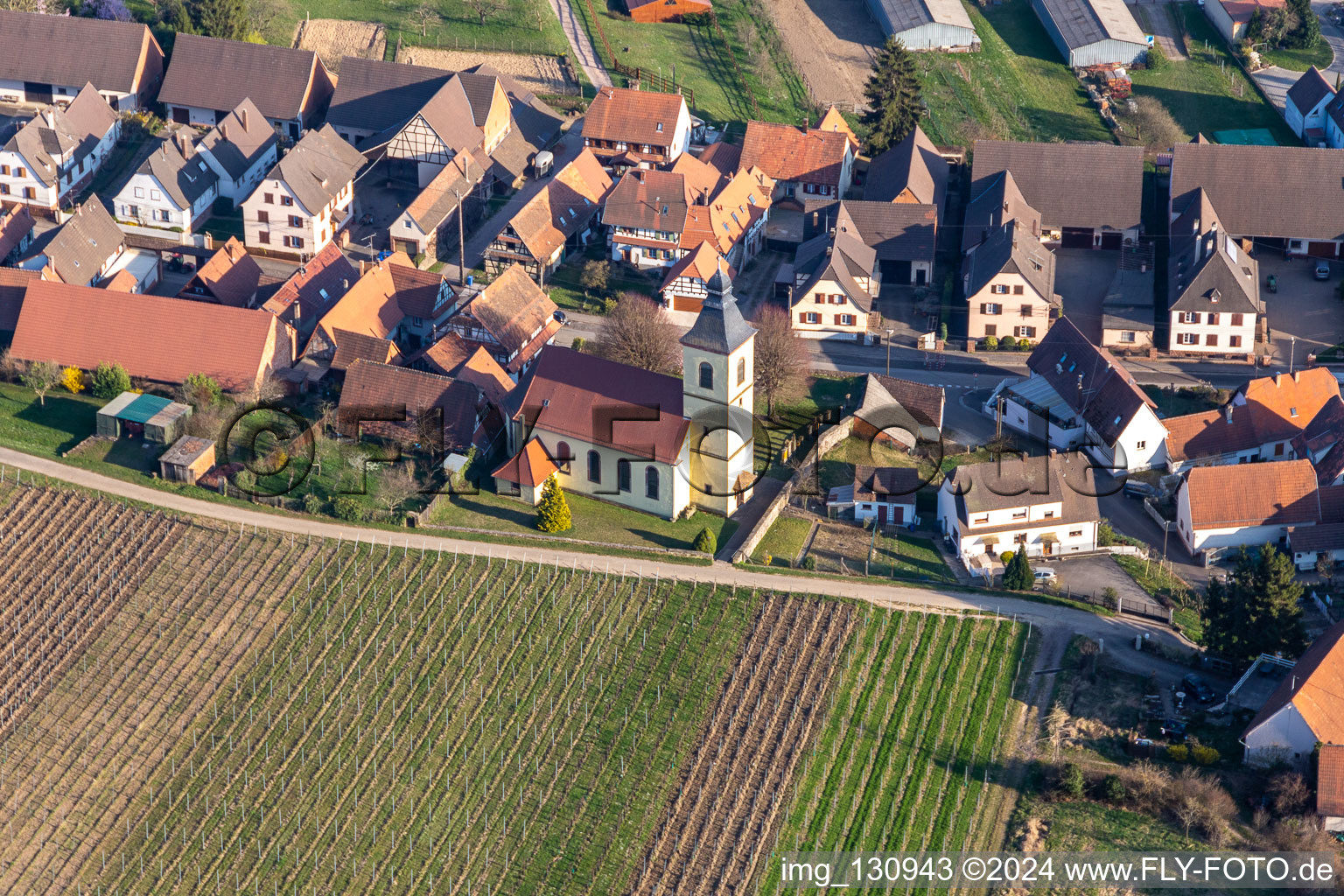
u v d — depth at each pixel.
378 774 144.25
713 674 154.25
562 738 147.88
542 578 163.62
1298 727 141.25
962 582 167.38
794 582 164.75
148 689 152.50
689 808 141.75
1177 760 145.25
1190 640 160.12
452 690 152.25
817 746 147.12
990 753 147.50
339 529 169.75
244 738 147.62
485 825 140.12
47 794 143.00
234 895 134.50
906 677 154.50
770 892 134.75
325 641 156.88
